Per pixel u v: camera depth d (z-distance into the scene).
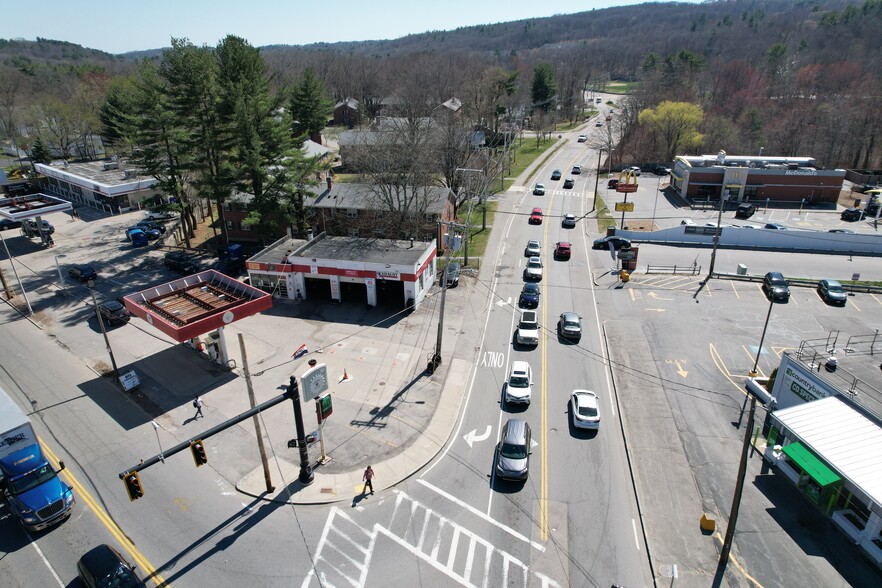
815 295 47.16
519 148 117.25
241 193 56.00
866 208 70.56
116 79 111.44
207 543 23.00
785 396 30.48
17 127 121.56
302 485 26.06
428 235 56.81
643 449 28.50
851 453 23.59
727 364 36.53
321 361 36.50
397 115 94.75
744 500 25.12
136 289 48.69
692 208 74.50
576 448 28.56
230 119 50.72
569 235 62.69
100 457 28.06
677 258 56.28
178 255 52.75
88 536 23.48
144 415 31.39
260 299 35.97
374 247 47.31
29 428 24.88
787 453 24.80
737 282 49.97
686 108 103.12
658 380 34.72
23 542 23.27
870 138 101.12
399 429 29.95
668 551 22.48
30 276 51.84
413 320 42.34
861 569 21.67
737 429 30.14
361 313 43.47
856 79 140.50
